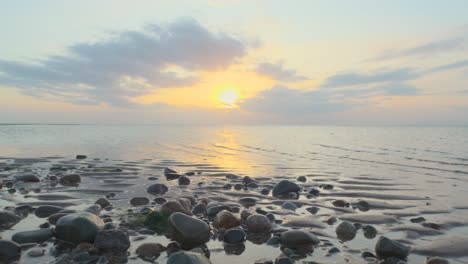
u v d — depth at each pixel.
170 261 3.79
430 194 9.04
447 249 4.74
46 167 13.30
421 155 20.30
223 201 8.04
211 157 18.47
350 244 5.06
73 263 4.16
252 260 4.43
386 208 7.42
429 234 5.52
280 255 4.61
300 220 6.27
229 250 4.81
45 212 6.57
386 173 13.11
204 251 4.76
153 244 4.73
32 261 4.20
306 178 11.84
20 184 9.59
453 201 8.13
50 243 4.82
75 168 13.01
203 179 11.30
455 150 23.62
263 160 17.47
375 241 5.19
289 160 17.58
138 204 7.50
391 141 34.97
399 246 4.52
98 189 9.12
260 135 53.16
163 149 23.06
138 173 12.13
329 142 33.62
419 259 4.45
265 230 5.66
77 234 4.81
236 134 56.59
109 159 16.33
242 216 6.41
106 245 4.61
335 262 4.34
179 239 4.92
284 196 8.76
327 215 6.80
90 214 5.32
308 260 4.41
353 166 15.27
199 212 6.86
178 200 6.78
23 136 39.03
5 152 19.27
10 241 4.45
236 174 12.57
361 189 9.77
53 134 45.69
